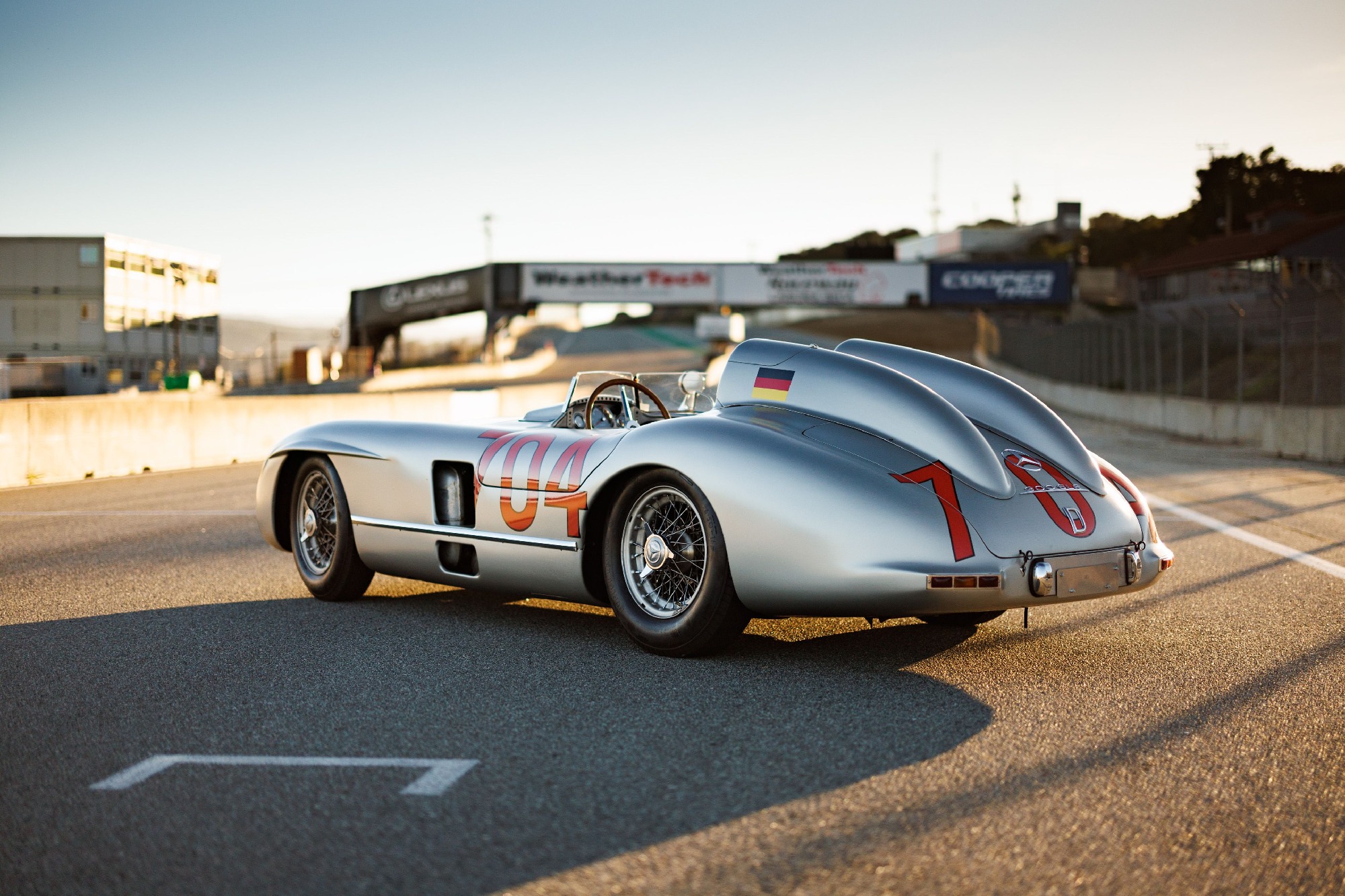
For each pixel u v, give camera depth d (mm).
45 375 32000
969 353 71000
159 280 41844
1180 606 5137
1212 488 11438
